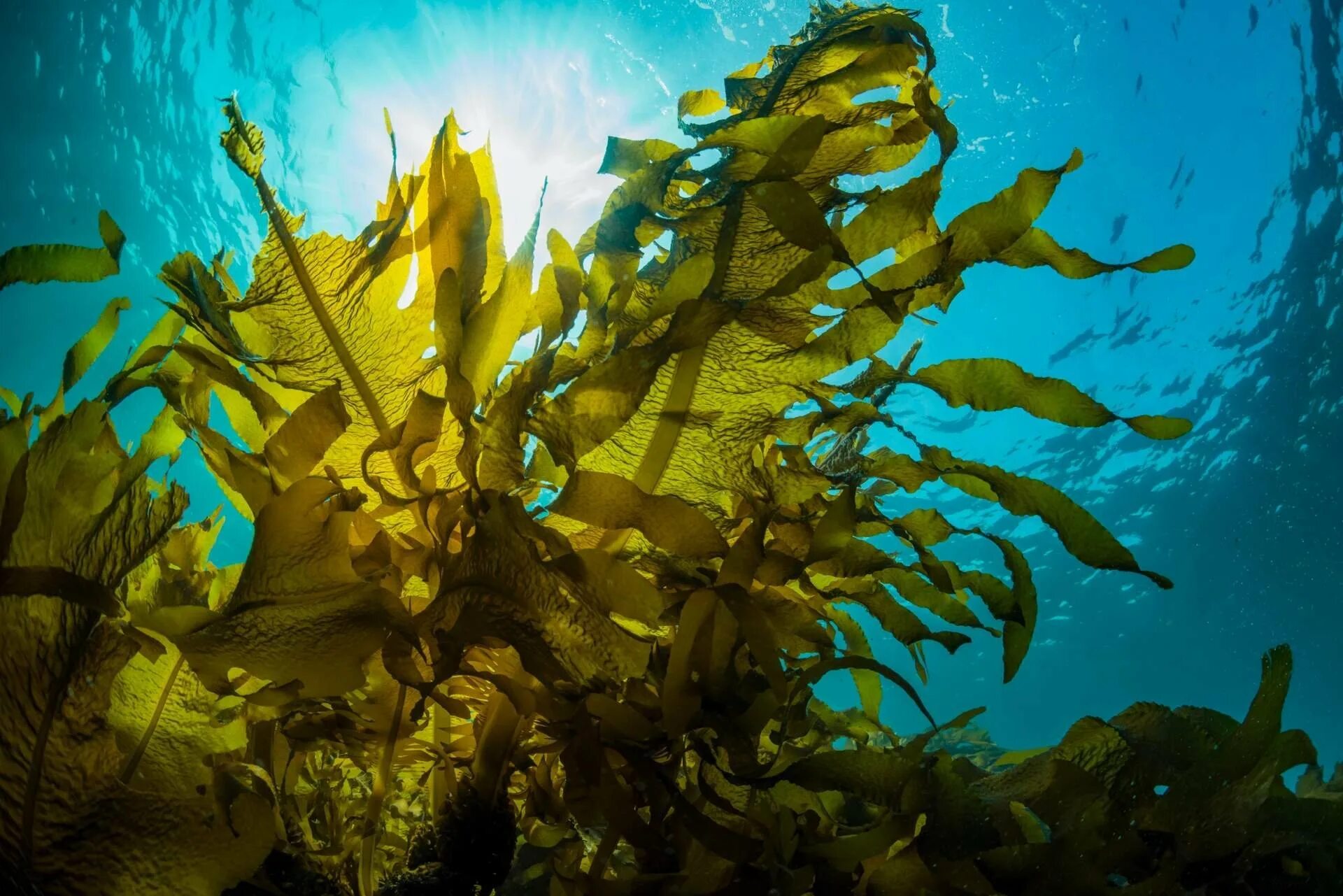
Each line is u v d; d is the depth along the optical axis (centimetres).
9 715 63
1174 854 85
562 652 76
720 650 80
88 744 65
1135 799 87
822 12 104
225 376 88
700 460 85
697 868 79
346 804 104
